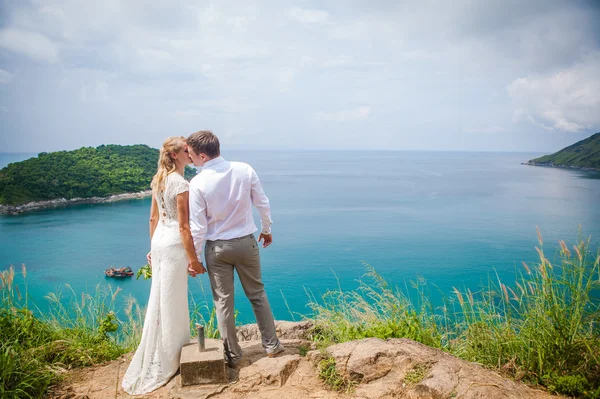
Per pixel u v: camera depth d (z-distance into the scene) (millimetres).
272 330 3381
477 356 3461
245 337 4617
